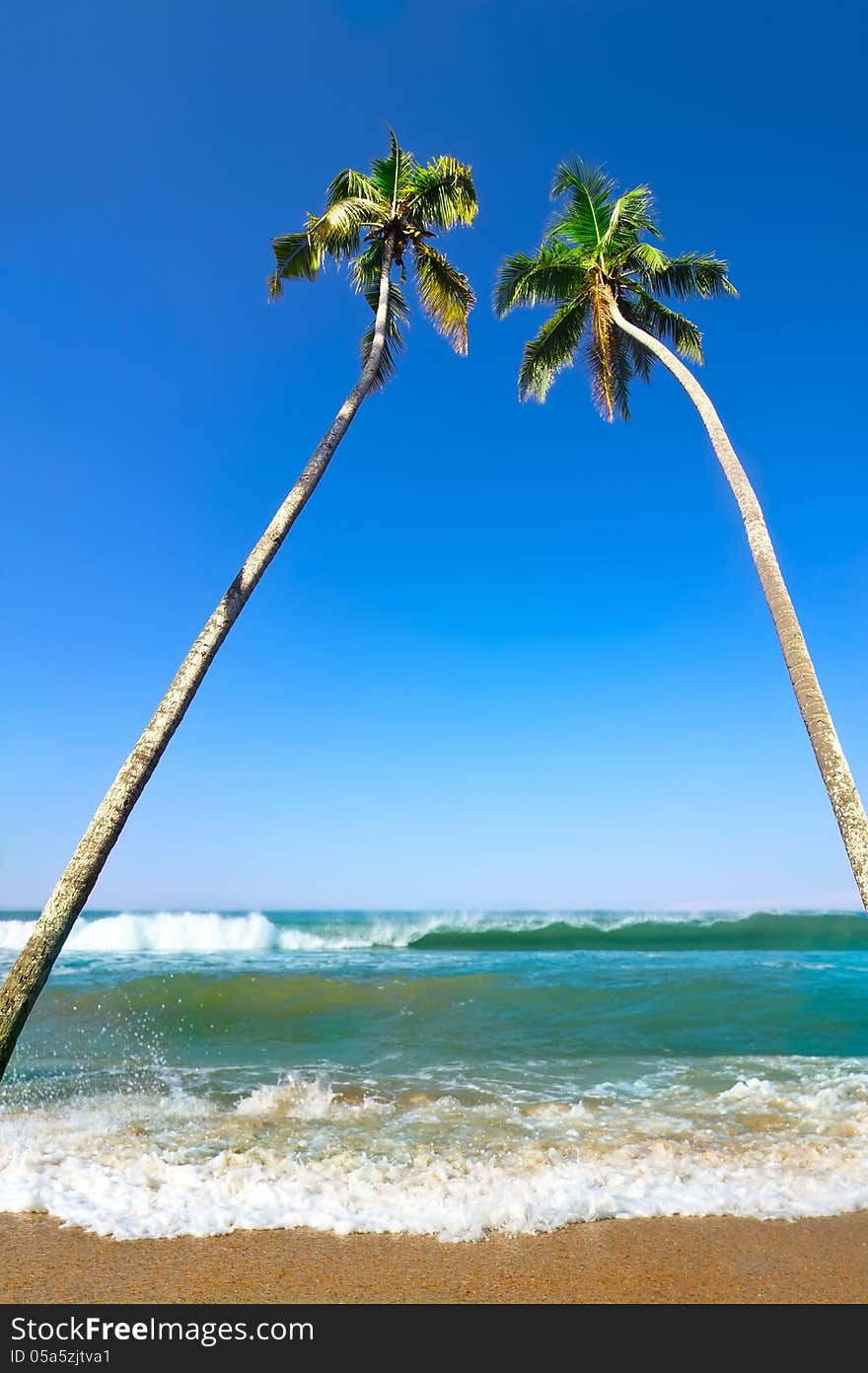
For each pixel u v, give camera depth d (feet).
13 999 19.17
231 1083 29.12
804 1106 25.49
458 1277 13.51
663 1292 13.01
